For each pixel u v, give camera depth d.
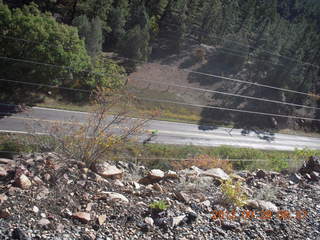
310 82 48.00
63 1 37.44
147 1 46.72
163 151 19.97
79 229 3.81
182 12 45.56
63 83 27.42
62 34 24.91
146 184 5.92
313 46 49.00
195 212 4.80
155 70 39.88
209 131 33.56
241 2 57.25
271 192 6.18
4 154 11.70
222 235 4.37
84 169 5.29
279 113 44.12
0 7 23.86
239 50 45.66
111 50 40.09
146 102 33.06
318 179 7.70
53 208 4.08
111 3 41.19
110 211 4.32
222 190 5.54
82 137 5.78
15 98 24.56
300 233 4.83
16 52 23.98
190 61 44.19
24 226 3.56
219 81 42.59
